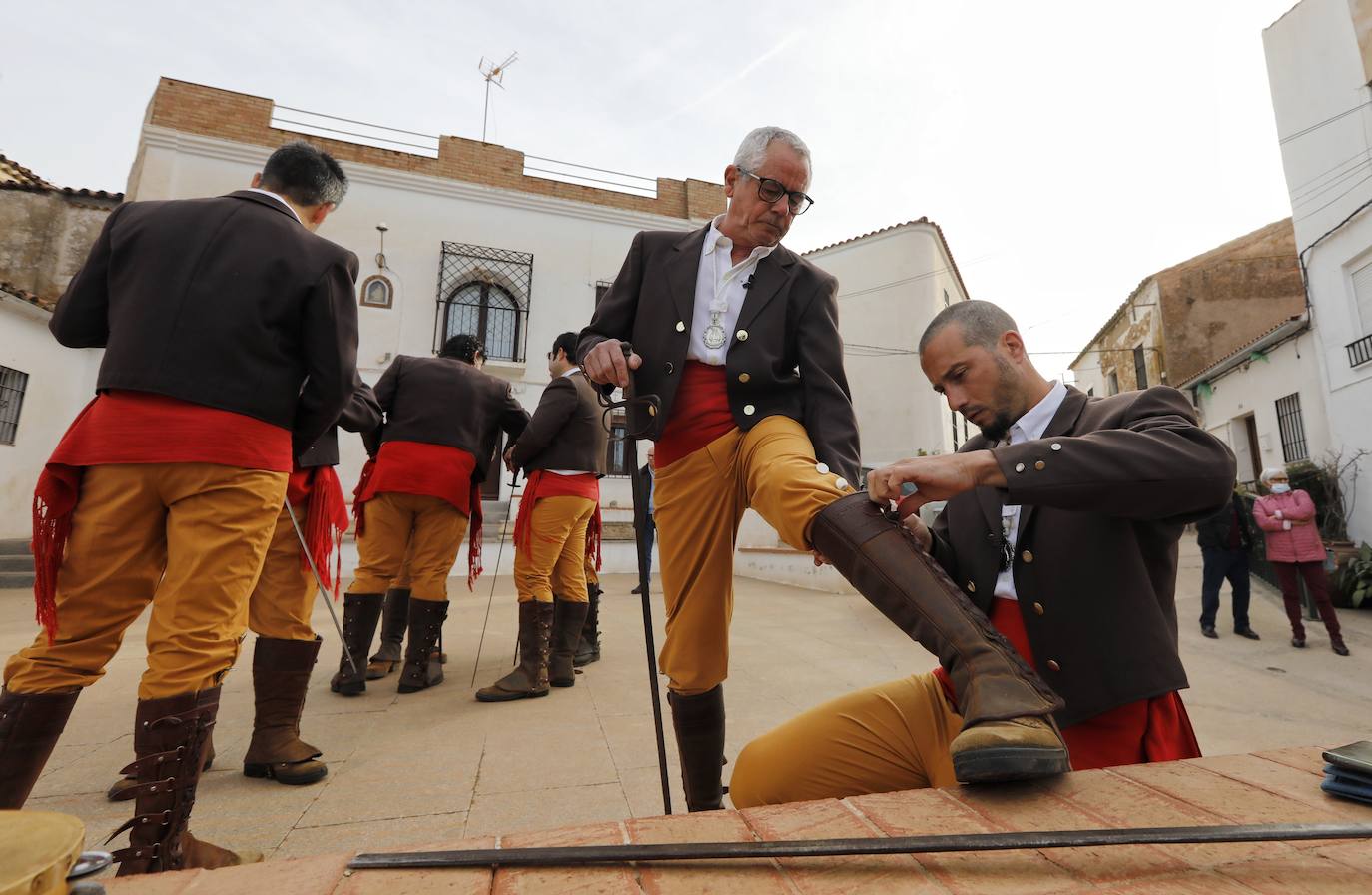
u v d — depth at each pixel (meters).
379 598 3.38
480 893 0.70
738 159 1.80
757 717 2.98
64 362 10.57
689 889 0.71
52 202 12.04
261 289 1.67
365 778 2.20
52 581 1.46
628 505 11.97
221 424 1.55
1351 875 0.70
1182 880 0.70
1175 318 16.70
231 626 1.55
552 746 2.52
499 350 12.44
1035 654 1.25
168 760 1.40
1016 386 1.40
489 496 11.70
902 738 1.26
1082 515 1.25
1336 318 8.98
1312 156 9.30
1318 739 3.25
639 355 1.84
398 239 12.02
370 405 3.11
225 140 11.24
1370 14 8.42
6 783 1.35
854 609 6.91
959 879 0.71
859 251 17.34
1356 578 7.39
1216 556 6.09
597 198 13.54
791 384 1.75
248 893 0.69
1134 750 1.17
